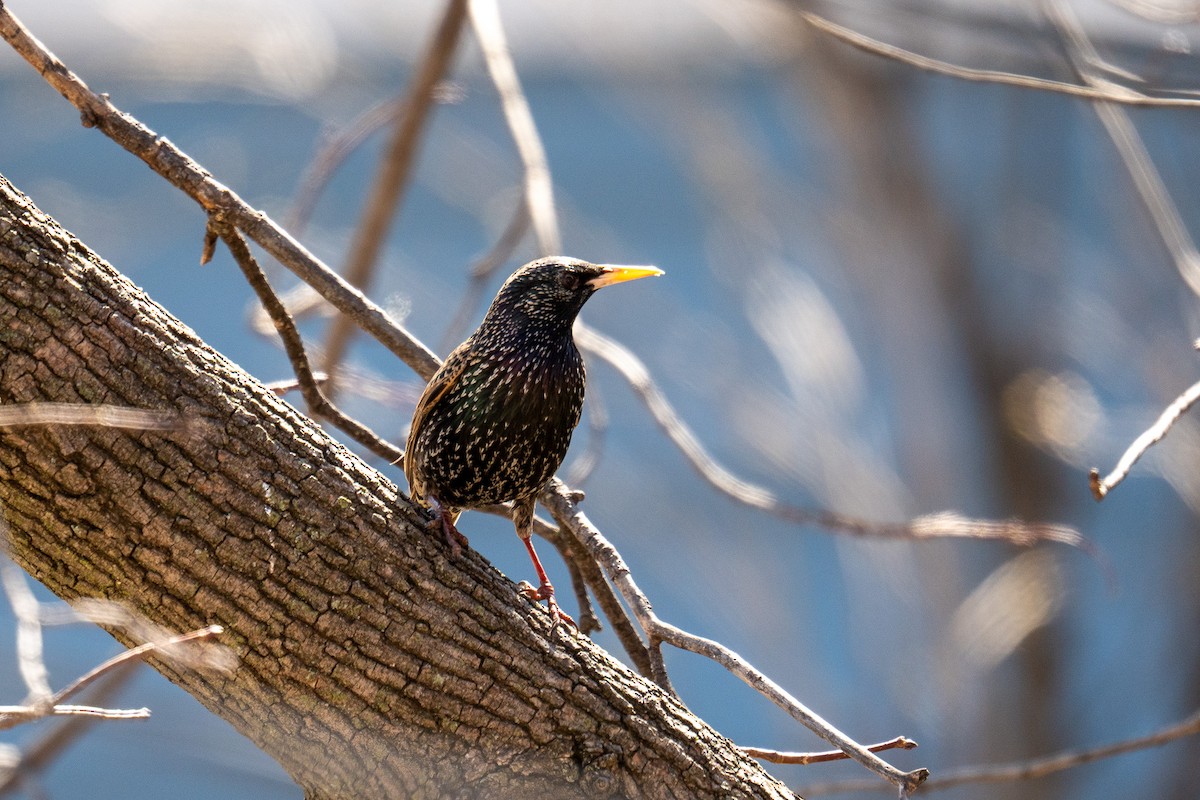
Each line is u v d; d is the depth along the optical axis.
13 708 3.60
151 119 17.62
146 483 4.42
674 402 17.84
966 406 17.83
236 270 18.45
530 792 4.75
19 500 4.38
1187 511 17.28
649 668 6.28
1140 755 17.44
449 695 4.70
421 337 16.84
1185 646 17.08
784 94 18.62
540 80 18.50
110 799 13.77
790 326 16.98
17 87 16.38
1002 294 17.67
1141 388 17.06
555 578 17.09
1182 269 6.89
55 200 15.93
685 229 19.69
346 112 16.11
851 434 16.73
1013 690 17.08
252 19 14.68
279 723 4.67
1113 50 9.27
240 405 4.60
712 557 17.11
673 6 17.44
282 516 4.56
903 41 13.08
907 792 4.39
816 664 17.03
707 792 4.95
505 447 6.22
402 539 4.77
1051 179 17.69
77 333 4.39
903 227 17.69
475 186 17.00
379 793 4.76
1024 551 16.84
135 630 4.09
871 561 17.20
